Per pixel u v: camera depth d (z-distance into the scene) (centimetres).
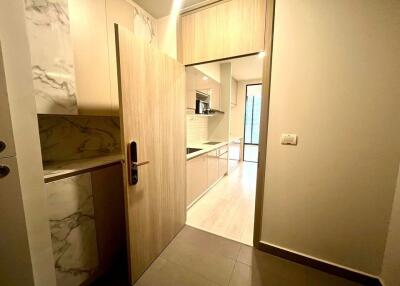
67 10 124
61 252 114
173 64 174
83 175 125
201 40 183
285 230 165
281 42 144
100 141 186
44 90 114
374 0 116
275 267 157
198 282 142
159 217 167
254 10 156
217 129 426
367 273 140
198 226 217
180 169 201
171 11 195
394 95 119
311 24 133
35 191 94
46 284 103
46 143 146
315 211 151
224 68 406
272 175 163
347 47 126
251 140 723
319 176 146
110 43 159
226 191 322
